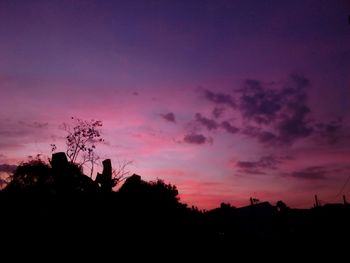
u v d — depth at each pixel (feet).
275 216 167.73
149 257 89.86
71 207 89.35
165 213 109.50
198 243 115.44
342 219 155.94
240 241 147.02
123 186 106.11
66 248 80.79
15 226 83.71
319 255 109.40
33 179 96.58
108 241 86.07
